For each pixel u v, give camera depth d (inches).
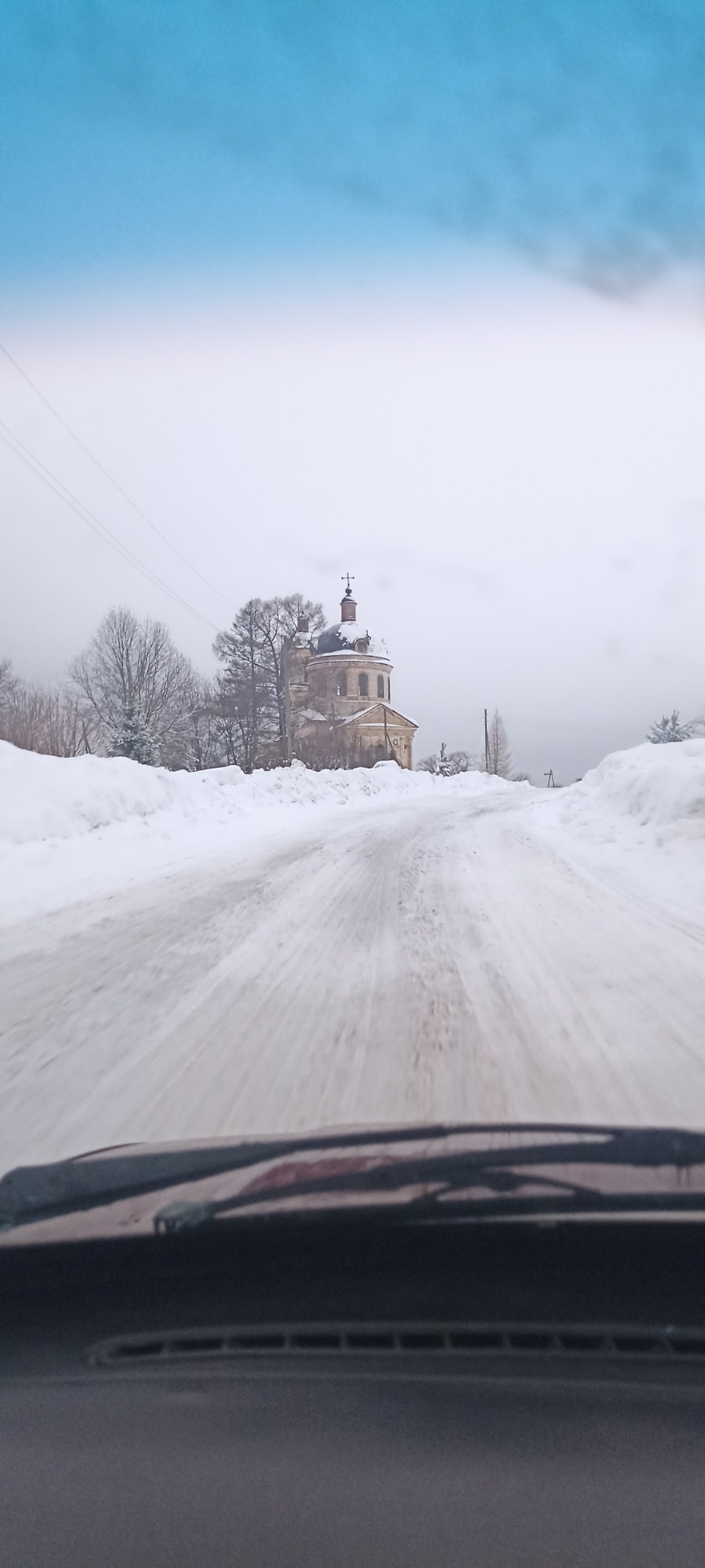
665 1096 165.0
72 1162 112.3
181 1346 82.3
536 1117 156.2
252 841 553.6
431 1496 66.9
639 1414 72.6
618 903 335.0
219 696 2170.3
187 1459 71.1
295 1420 73.9
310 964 265.4
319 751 2151.8
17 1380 80.5
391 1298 85.0
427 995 233.3
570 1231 84.4
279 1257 86.0
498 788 1701.5
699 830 424.5
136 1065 190.4
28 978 257.9
